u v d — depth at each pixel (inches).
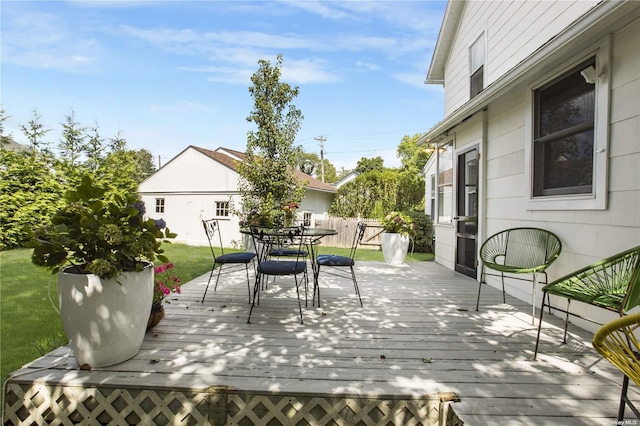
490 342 96.3
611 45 99.9
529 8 159.9
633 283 68.2
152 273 84.5
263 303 134.8
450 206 230.4
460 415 61.6
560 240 121.3
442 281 182.5
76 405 68.9
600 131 103.4
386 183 529.3
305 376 74.5
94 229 75.9
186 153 474.6
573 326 110.3
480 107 161.9
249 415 67.2
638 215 92.4
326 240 469.1
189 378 72.5
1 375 86.6
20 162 359.9
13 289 183.0
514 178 152.8
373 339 97.6
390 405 66.3
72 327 73.5
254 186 333.1
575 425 59.2
